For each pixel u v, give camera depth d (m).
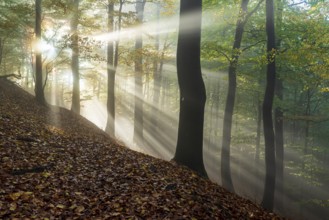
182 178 7.84
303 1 17.31
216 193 7.51
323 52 12.48
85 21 17.81
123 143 17.92
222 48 14.59
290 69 17.16
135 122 21.34
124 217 5.20
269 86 13.01
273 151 13.13
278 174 19.25
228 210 6.54
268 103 13.03
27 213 4.88
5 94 14.80
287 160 27.12
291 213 20.39
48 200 5.46
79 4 19.36
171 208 5.81
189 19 9.17
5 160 6.80
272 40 12.69
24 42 23.80
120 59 20.44
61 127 13.04
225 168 15.80
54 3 15.87
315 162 24.94
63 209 5.24
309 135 27.05
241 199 7.97
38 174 6.50
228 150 15.84
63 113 16.83
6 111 11.53
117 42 18.30
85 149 9.25
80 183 6.46
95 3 18.59
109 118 18.95
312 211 21.78
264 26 17.08
